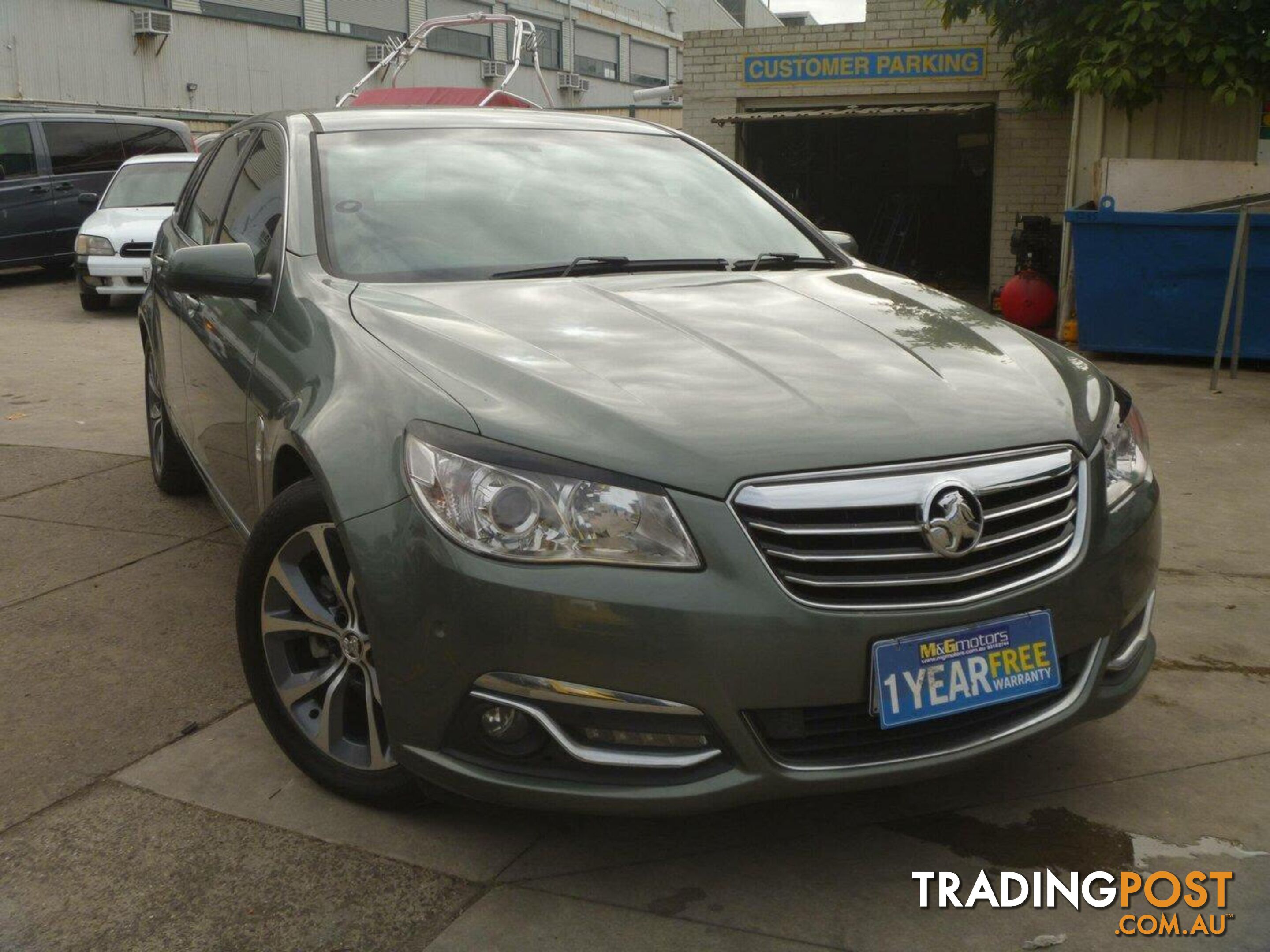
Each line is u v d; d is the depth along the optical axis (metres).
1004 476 2.34
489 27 33.72
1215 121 9.95
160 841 2.54
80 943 2.22
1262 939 2.25
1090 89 9.70
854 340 2.74
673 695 2.14
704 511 2.17
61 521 4.79
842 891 2.39
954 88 13.12
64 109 23.30
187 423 4.11
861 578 2.21
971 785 2.80
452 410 2.33
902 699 2.21
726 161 4.10
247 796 2.71
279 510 2.65
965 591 2.28
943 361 2.66
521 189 3.53
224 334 3.44
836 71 13.50
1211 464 5.81
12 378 8.26
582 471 2.19
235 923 2.28
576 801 2.24
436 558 2.22
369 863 2.46
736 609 2.13
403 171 3.50
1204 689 3.31
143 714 3.12
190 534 4.62
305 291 3.02
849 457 2.24
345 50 28.95
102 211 12.65
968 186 15.48
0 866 2.45
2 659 3.46
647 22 42.09
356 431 2.44
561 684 2.17
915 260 15.81
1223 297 8.41
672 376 2.45
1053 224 12.71
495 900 2.35
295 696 2.72
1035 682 2.34
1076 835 2.59
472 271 3.14
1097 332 8.88
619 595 2.13
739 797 2.21
